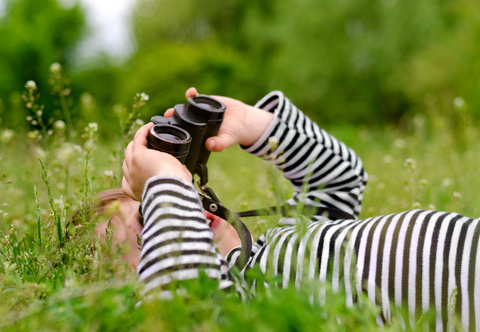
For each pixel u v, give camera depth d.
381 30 15.23
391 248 1.06
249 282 1.06
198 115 1.21
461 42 10.70
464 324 0.97
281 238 1.19
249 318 0.72
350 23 15.98
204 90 11.12
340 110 16.45
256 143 1.42
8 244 1.27
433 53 11.52
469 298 0.97
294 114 1.48
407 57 14.24
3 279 0.96
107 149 2.94
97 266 0.98
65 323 0.78
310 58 16.28
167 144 1.08
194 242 0.95
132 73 11.60
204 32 23.14
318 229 1.17
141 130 1.17
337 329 0.80
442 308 0.99
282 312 0.71
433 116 8.03
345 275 1.06
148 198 1.00
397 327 0.84
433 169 3.12
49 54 16.16
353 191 1.45
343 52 15.87
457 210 1.94
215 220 1.32
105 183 1.75
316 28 16.12
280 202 1.26
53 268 1.14
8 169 2.24
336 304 0.80
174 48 11.91
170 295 0.87
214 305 0.79
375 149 5.71
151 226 0.97
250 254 1.20
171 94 10.62
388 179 2.68
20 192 1.99
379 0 15.18
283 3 17.81
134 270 1.12
